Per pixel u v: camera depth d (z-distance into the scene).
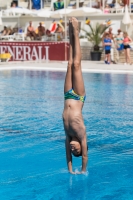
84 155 6.78
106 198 5.98
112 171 7.16
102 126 10.35
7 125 10.47
